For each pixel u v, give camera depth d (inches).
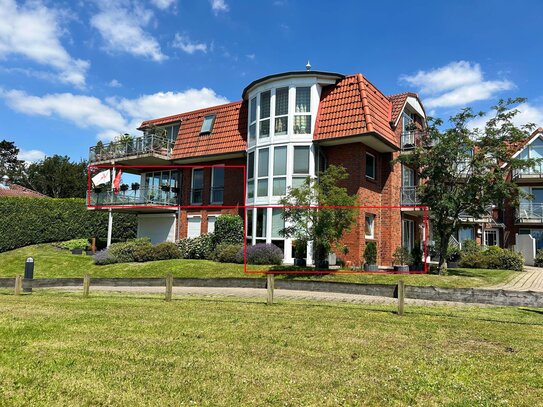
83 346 248.4
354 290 408.8
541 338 274.8
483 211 657.0
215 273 679.1
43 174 2154.3
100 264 843.4
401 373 206.1
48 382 190.7
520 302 364.2
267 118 799.1
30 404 168.9
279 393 180.9
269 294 406.3
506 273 703.7
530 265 994.7
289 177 756.0
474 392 184.7
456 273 682.2
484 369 213.0
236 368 210.5
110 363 217.5
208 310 368.2
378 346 252.2
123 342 257.4
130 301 427.5
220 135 914.1
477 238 1223.5
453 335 280.5
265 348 245.4
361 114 722.8
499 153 630.5
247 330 289.9
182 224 974.4
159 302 420.8
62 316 338.3
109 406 168.2
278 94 791.7
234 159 907.4
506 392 185.5
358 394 181.0
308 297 456.4
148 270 730.2
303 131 765.3
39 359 222.7
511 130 625.9
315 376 200.8
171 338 267.6
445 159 645.3
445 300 378.9
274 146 779.4
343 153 765.3
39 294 497.7
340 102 757.9
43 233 1144.8
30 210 1124.5
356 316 341.7
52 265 846.5
